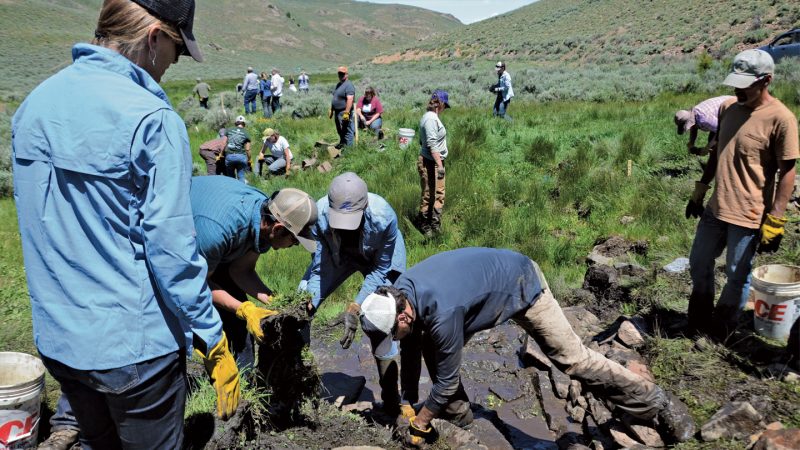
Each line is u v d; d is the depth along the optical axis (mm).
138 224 2053
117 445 2492
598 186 8555
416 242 8031
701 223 4371
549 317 3529
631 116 13023
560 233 7887
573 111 14820
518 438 4078
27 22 94938
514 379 4820
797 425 3469
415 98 22156
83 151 1956
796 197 6941
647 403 3537
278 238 3273
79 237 2025
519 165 9938
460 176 9445
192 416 3311
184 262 2057
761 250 4000
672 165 9086
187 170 2107
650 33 44000
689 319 4629
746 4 41375
